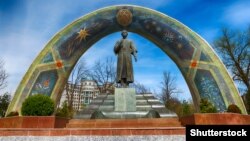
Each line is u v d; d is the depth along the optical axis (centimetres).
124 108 1731
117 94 1761
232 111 1653
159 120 1552
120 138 1103
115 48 1983
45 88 2131
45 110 1450
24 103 1477
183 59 2216
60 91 2197
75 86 4212
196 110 2161
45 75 2159
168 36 2239
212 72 2106
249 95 2752
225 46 3769
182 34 2216
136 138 1103
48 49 2208
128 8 2275
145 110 1770
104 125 1513
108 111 1730
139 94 1916
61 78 2195
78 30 2259
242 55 3672
